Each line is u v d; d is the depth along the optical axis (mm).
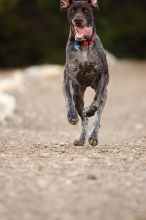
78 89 11977
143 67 35656
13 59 38406
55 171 9281
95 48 11516
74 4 11469
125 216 7422
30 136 14859
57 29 38906
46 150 11328
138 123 18422
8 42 38281
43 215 7406
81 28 11289
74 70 11609
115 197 8109
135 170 9516
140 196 8172
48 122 19078
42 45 38625
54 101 23297
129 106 22000
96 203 7859
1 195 8094
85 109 12203
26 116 19766
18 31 38219
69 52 11547
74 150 11367
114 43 40438
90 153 10977
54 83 28203
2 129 16875
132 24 40719
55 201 7902
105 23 39938
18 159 10203
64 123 18969
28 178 8859
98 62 11562
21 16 38531
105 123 18734
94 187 8508
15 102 21891
